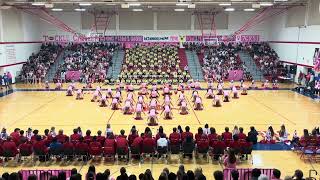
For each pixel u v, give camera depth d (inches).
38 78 1499.8
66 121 785.6
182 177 298.0
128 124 761.6
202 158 545.3
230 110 910.4
